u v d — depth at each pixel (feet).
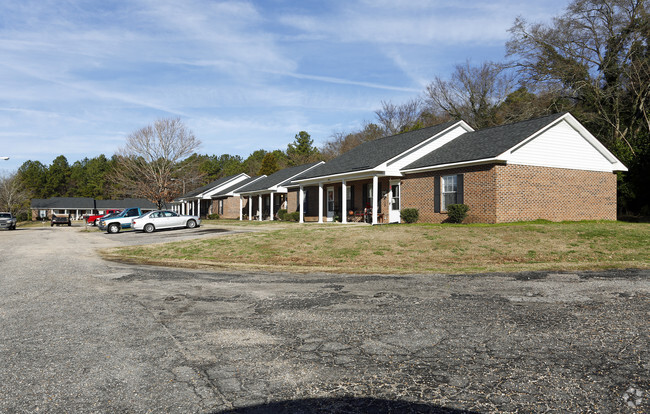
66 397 11.14
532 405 10.46
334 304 21.21
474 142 69.82
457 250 43.37
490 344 14.80
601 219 69.62
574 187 66.64
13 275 33.22
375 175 73.05
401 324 17.39
